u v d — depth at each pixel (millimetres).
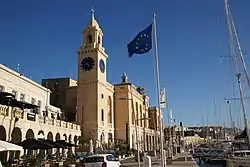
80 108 70000
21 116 36875
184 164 38906
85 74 71875
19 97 45344
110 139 76438
